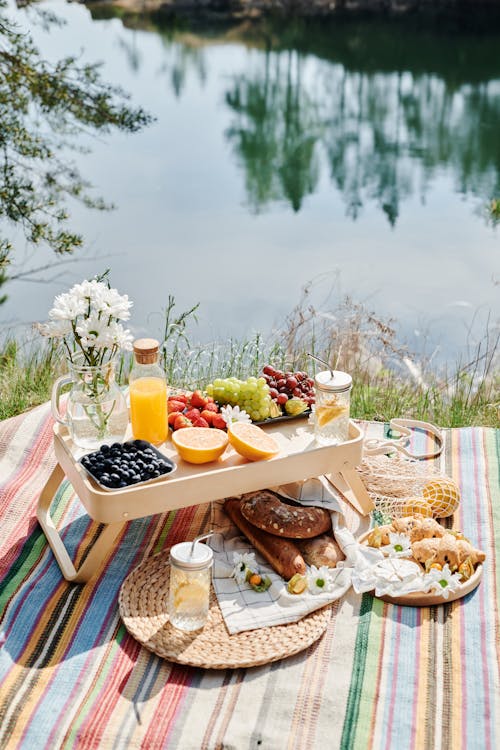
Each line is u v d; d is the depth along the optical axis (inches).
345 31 914.1
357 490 110.1
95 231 456.4
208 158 634.2
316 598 94.7
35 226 263.0
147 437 102.0
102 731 79.3
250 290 384.5
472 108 702.5
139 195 539.2
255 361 162.9
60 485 119.0
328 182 581.0
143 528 112.0
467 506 116.0
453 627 93.3
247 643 89.4
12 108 267.1
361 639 91.1
